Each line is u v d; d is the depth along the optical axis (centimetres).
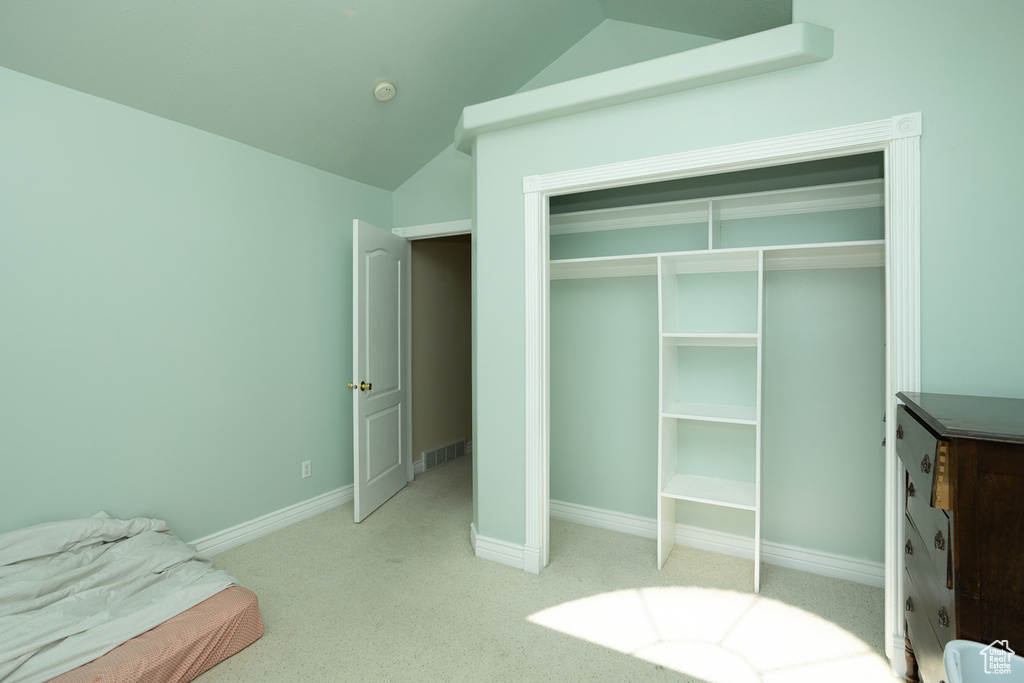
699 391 285
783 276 262
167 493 255
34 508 210
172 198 254
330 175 341
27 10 185
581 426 320
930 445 123
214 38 221
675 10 264
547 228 258
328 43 245
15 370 204
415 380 430
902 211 176
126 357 238
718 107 208
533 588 241
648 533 301
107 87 224
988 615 113
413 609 223
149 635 174
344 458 357
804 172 259
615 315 307
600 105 229
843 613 221
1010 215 164
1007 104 165
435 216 373
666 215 288
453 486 398
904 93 177
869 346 246
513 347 256
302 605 226
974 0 168
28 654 156
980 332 168
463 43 275
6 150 199
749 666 187
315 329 333
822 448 256
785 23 251
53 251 213
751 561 271
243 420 289
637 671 184
